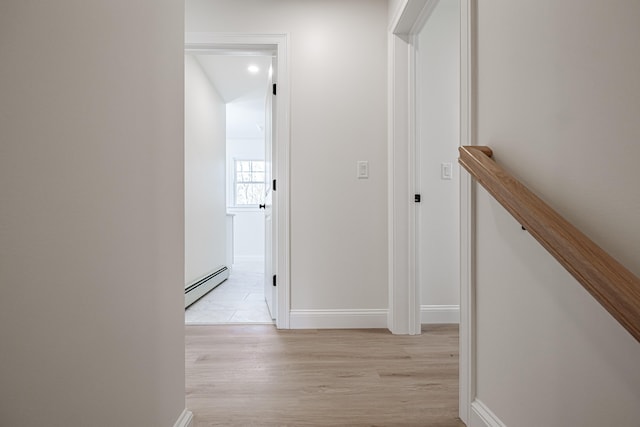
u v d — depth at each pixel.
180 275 1.21
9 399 0.49
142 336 0.92
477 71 1.27
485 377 1.22
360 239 2.57
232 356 2.02
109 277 0.75
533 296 0.97
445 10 2.76
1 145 0.48
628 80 0.68
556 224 0.76
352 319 2.55
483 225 1.23
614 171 0.71
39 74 0.55
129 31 0.85
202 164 3.76
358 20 2.58
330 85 2.57
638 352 0.67
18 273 0.51
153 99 0.99
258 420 1.35
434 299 2.72
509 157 1.08
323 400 1.51
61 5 0.60
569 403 0.84
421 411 1.42
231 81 4.10
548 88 0.91
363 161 2.57
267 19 2.56
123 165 0.82
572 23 0.82
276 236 2.64
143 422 0.92
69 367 0.62
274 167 2.70
